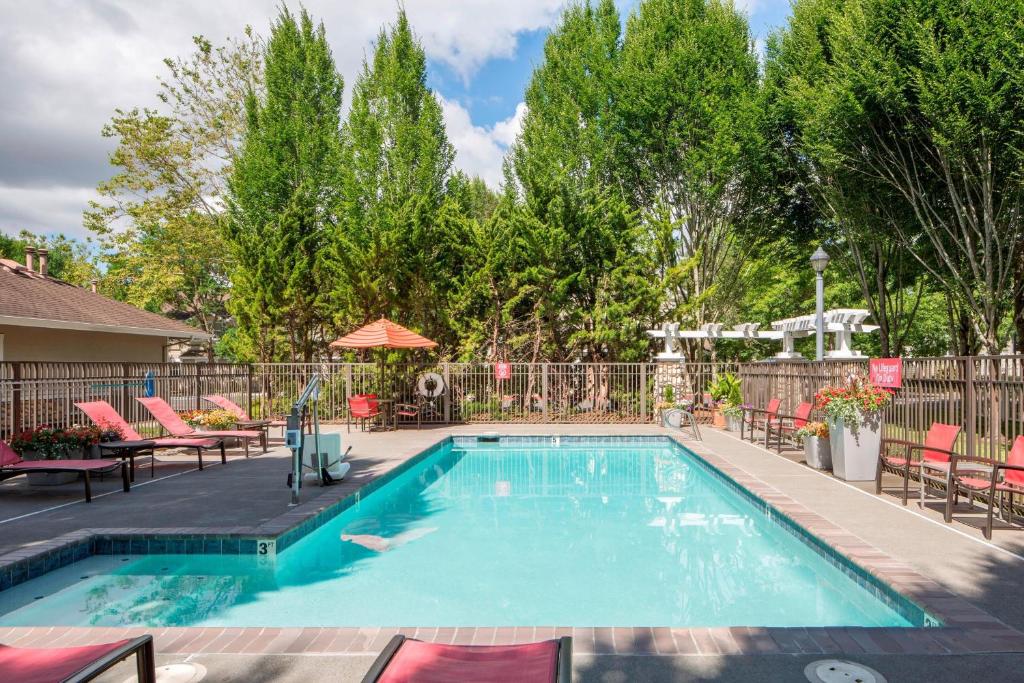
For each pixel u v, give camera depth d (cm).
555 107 2139
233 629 387
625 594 548
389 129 2142
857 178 1714
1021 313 1838
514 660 252
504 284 1994
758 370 1612
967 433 743
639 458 1414
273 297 2019
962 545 560
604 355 2092
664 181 2194
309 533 702
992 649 352
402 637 272
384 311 1984
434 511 896
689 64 2028
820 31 1897
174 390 1549
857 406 905
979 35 1311
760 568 625
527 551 688
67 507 743
